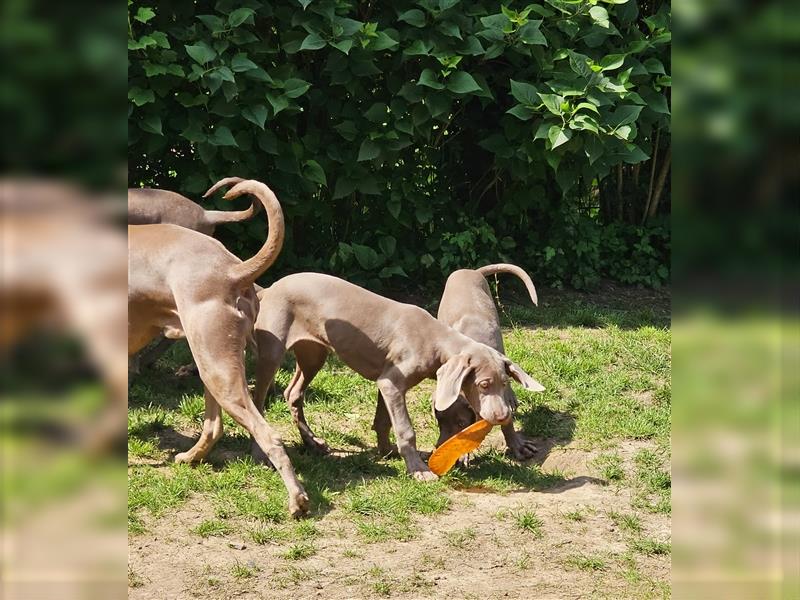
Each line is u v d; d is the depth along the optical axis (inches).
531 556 203.2
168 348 321.1
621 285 434.0
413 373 247.1
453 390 232.5
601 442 269.3
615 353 338.0
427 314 253.3
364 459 253.3
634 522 220.4
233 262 229.5
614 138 379.2
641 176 449.4
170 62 338.3
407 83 370.3
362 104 384.5
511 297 405.4
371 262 383.6
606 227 435.5
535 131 380.5
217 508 216.1
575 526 218.8
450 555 202.4
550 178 426.0
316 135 378.9
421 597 183.5
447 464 236.5
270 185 371.6
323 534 209.5
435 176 408.5
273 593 182.9
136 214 277.1
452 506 228.2
